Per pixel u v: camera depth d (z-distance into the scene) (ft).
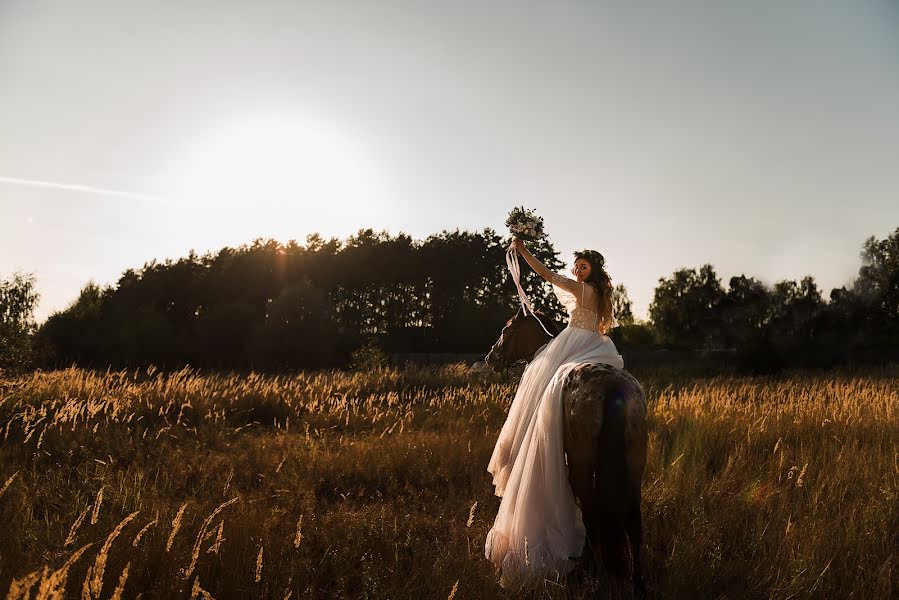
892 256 204.33
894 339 180.75
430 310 237.66
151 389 41.98
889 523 17.16
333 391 53.57
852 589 13.87
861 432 29.60
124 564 13.00
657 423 30.55
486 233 232.94
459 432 34.12
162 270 250.37
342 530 17.17
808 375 91.91
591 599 12.64
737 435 28.68
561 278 16.89
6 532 14.67
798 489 19.72
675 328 289.53
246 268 236.43
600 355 15.93
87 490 19.88
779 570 14.07
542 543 14.11
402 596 12.91
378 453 27.20
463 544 16.48
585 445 13.52
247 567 13.51
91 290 196.54
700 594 13.73
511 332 19.43
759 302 261.24
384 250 234.38
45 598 8.58
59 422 29.94
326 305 164.04
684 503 18.76
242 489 22.82
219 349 163.12
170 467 25.50
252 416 42.68
